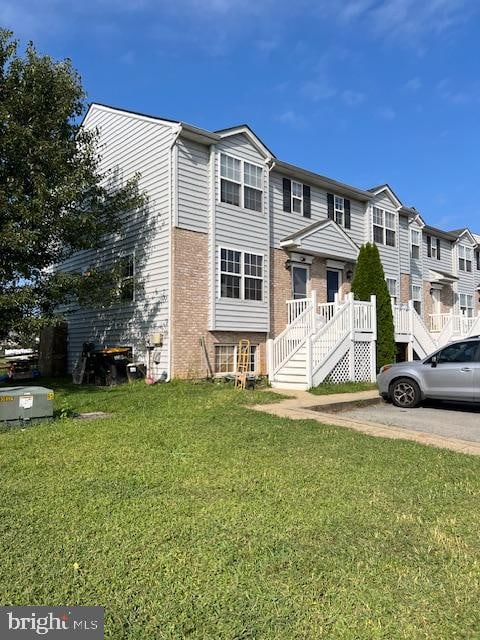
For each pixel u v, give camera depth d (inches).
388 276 816.3
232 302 558.3
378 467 206.2
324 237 670.5
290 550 126.8
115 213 554.3
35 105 477.4
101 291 514.9
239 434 267.7
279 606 101.5
